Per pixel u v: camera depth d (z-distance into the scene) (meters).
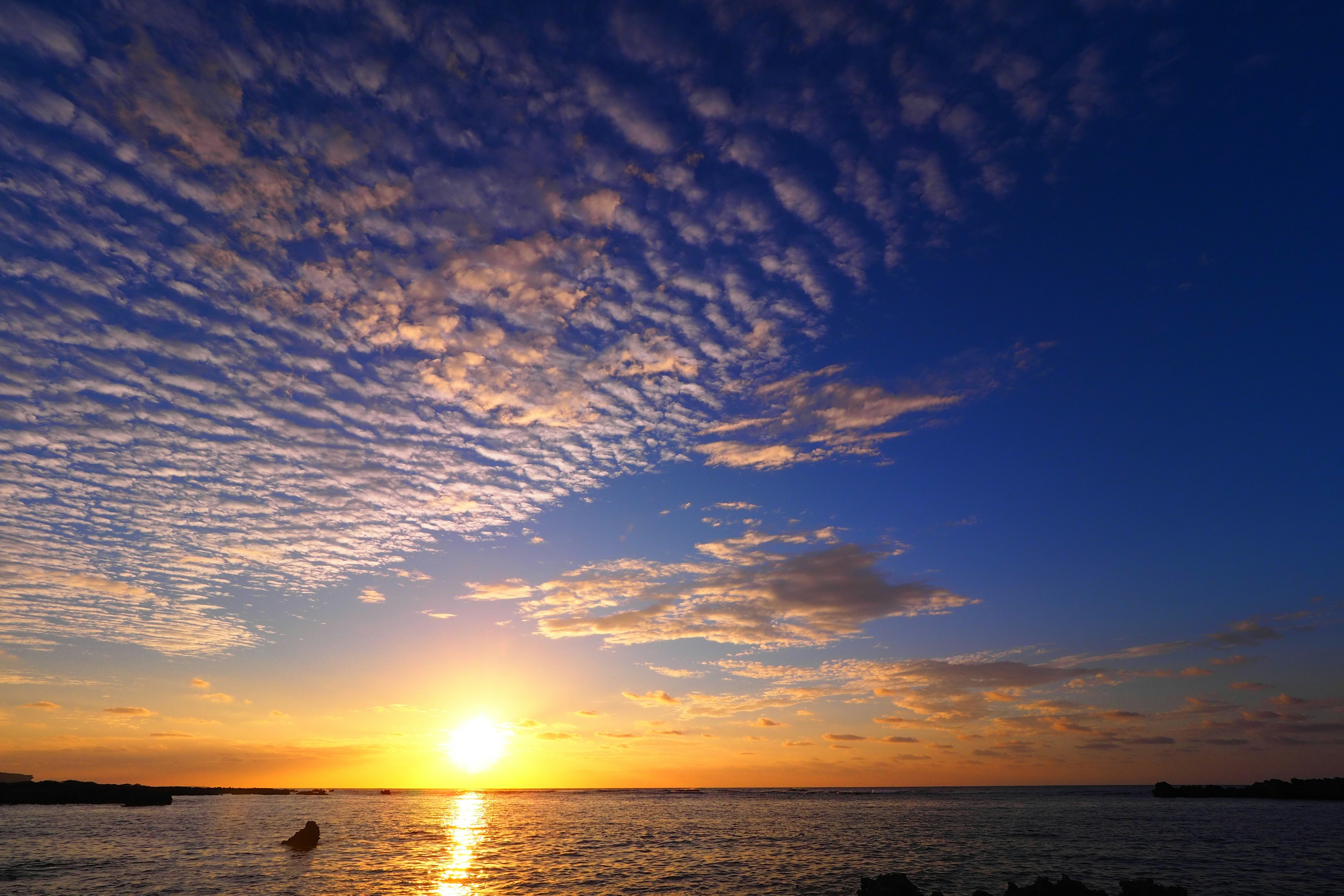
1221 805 117.06
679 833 81.12
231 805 167.50
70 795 142.25
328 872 49.59
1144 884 34.50
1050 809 118.38
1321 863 47.50
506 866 53.03
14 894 40.50
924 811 120.75
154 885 43.34
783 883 43.53
